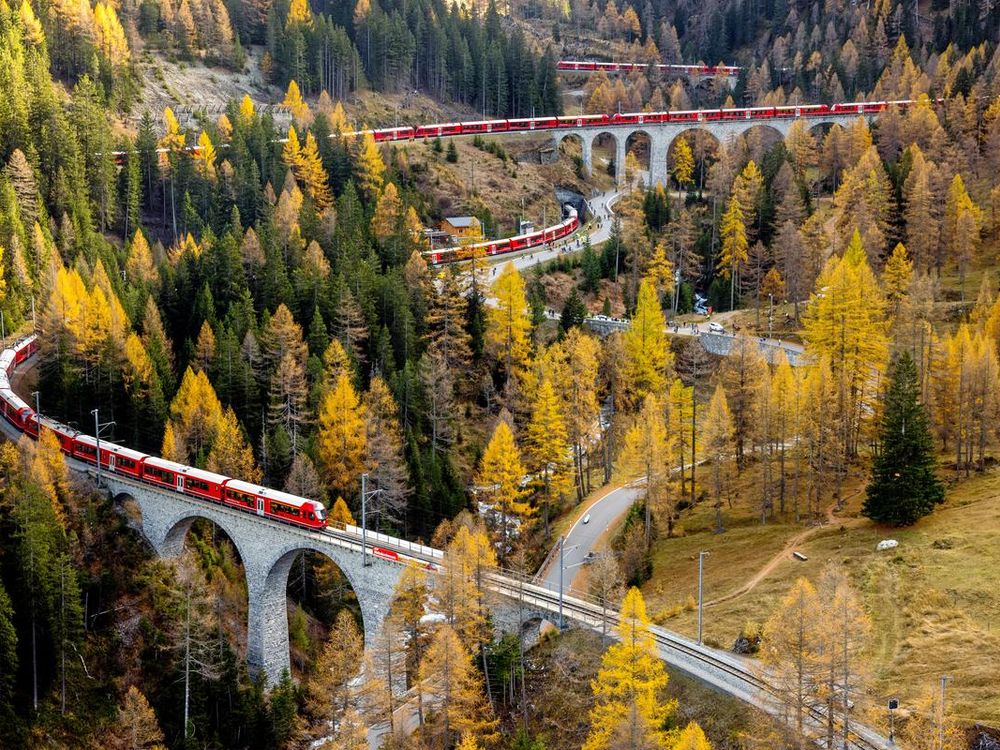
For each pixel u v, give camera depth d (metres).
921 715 66.31
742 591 88.44
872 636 77.69
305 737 87.12
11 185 153.12
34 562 87.50
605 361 134.75
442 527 102.00
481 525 102.62
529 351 134.12
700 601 80.50
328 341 132.62
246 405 121.81
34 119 177.00
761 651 70.56
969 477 101.62
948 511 93.88
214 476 101.19
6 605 83.12
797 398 102.19
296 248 153.12
